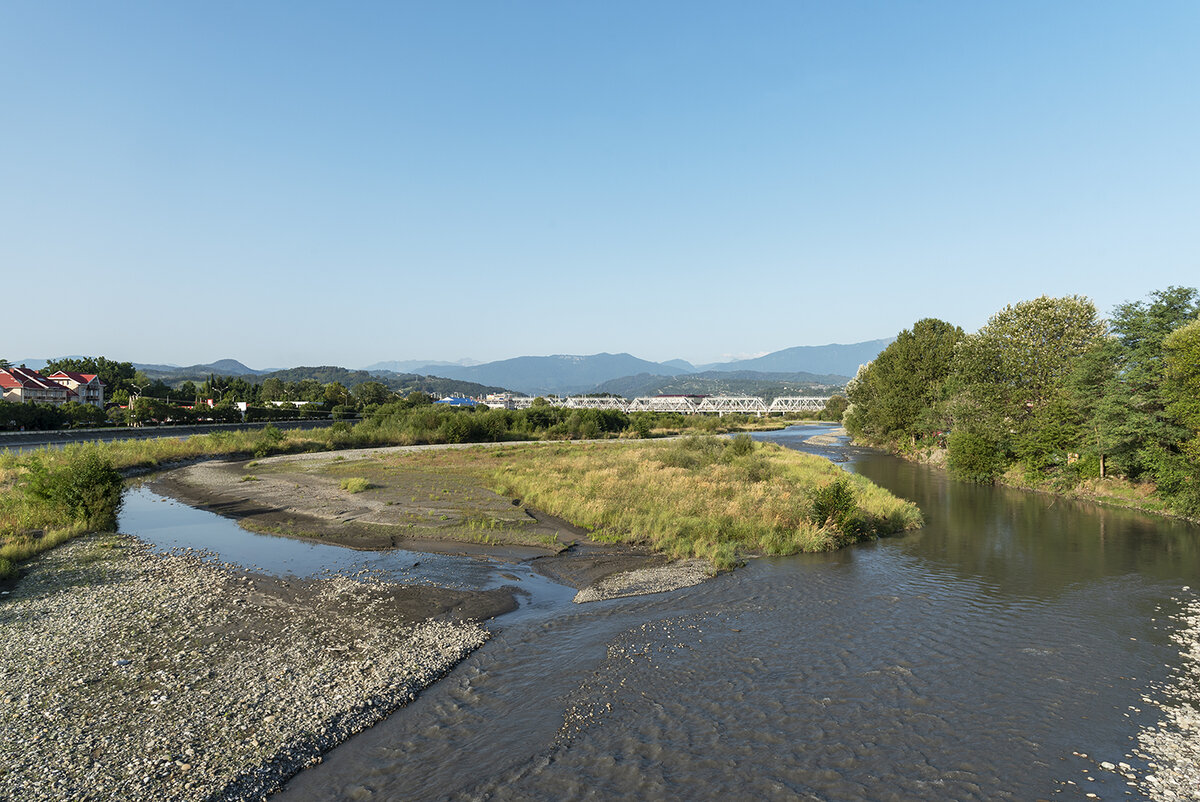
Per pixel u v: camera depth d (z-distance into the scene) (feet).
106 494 99.50
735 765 35.78
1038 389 164.76
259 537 91.25
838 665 49.24
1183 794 33.04
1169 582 71.82
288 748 36.24
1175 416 111.55
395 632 54.44
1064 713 41.96
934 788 33.76
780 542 86.22
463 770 34.96
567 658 50.08
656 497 110.73
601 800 32.35
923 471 191.62
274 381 602.44
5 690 41.96
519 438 305.94
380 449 230.68
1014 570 76.79
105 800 30.83
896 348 260.01
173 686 43.24
